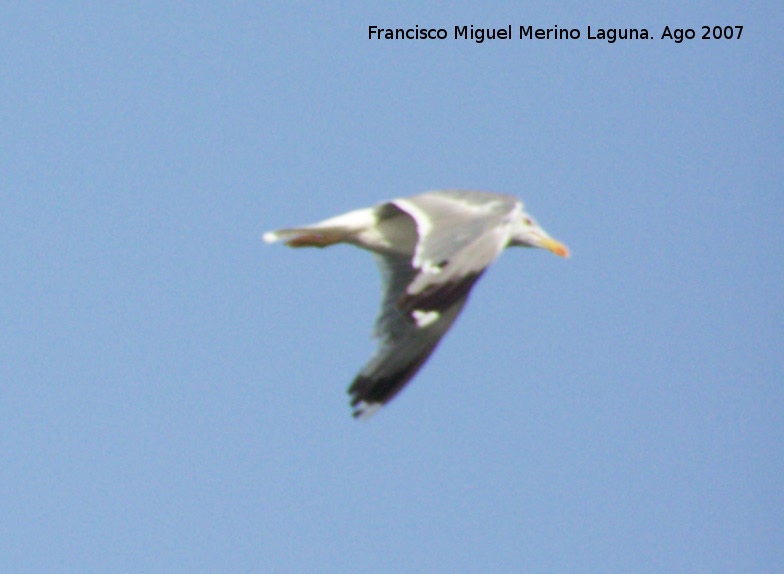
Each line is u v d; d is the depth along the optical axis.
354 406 16.84
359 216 18.53
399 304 14.80
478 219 15.45
